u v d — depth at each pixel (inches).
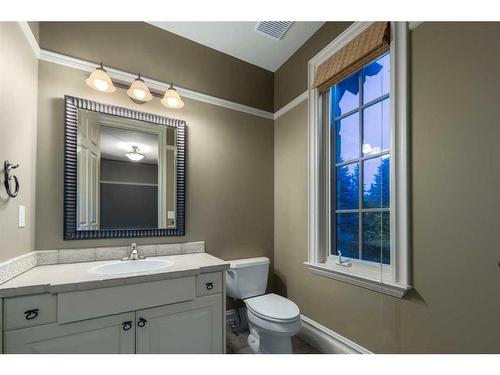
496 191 40.9
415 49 53.4
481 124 43.0
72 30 65.9
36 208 59.0
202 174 83.5
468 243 44.0
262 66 98.2
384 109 62.3
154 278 51.8
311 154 80.4
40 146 60.3
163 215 75.5
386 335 56.7
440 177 48.3
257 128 96.3
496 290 40.6
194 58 84.2
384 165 62.1
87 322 46.3
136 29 74.7
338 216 76.4
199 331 57.4
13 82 48.6
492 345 40.9
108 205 68.0
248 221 91.7
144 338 51.1
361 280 61.3
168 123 77.5
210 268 59.3
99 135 67.7
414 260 52.1
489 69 42.4
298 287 84.6
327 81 75.2
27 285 42.6
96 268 57.4
